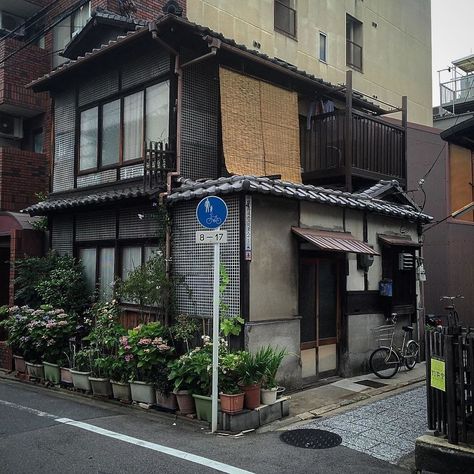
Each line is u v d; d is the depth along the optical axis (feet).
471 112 65.87
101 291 35.58
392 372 33.86
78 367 29.37
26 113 49.24
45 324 31.99
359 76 61.77
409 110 68.95
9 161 44.60
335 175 37.04
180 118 31.55
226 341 25.41
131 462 18.08
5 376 35.19
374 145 39.17
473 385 17.02
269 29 52.26
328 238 29.63
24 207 45.19
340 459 18.69
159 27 29.68
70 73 38.52
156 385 24.64
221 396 22.11
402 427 22.52
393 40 67.67
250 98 34.14
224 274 25.67
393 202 39.29
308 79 37.11
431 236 46.60
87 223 37.09
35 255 39.63
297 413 24.70
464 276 47.39
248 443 20.35
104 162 37.06
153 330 27.07
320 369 31.65
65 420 23.54
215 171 33.40
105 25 39.58
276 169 35.17
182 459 18.40
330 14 59.16
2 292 44.11
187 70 32.37
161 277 29.04
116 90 36.40
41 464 17.89
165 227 29.91
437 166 46.57
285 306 28.30
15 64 47.01
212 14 47.47
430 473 17.19
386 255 36.58
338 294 33.22
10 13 52.54
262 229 27.22
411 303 38.63
